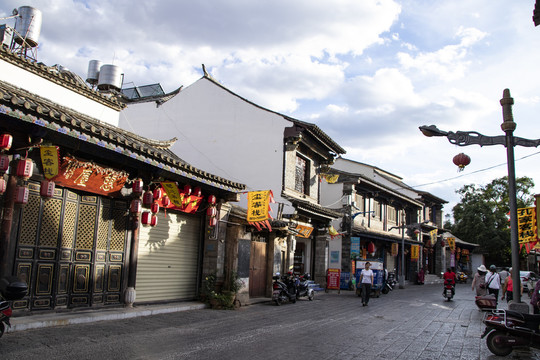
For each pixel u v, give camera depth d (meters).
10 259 8.34
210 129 20.36
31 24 12.27
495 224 45.22
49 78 11.38
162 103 21.33
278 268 18.11
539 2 7.38
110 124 12.59
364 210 29.47
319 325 10.87
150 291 12.04
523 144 8.50
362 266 21.56
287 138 19.36
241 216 14.88
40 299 8.97
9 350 6.58
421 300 19.55
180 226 13.29
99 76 17.72
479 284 16.41
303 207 19.78
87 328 8.62
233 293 13.45
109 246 10.61
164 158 10.38
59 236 9.39
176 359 6.69
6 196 8.11
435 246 42.31
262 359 6.96
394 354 7.77
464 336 9.99
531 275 27.25
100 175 9.82
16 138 8.10
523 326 7.96
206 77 20.88
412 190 37.88
